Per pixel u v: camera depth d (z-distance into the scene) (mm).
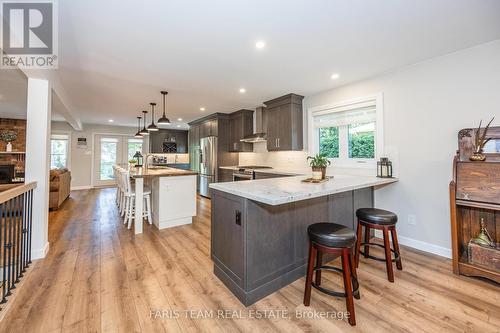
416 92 2783
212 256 2250
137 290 1929
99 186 8164
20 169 6543
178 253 2676
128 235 3275
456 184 2207
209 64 2812
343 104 3572
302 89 3785
